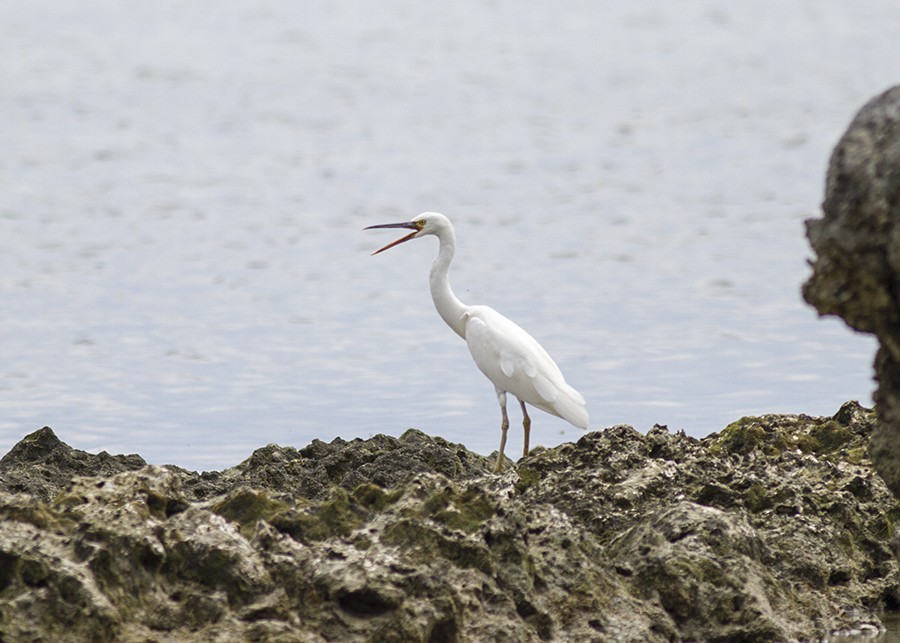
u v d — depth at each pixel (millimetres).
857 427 15781
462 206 52938
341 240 46000
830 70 93688
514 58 103125
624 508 12938
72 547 10289
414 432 16031
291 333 30516
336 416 22797
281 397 24219
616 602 11320
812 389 24047
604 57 102938
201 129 75000
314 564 10586
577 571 11312
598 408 22844
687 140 69188
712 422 21875
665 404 23109
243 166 64000
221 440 21281
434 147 69688
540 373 15875
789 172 58938
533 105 83188
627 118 77250
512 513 11227
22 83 88062
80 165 63094
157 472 11453
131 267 39938
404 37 114500
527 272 38406
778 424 16156
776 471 13758
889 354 10430
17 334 30406
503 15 126812
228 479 14594
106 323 31797
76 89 86750
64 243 44250
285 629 10086
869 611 12406
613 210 50688
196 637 10070
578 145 68812
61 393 24750
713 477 13523
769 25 117875
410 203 54219
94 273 38844
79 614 9836
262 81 92500
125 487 11172
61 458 15023
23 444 15188
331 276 38844
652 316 31469
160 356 28031
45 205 52562
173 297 35312
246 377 25906
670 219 48250
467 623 10578
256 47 107750
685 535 12000
